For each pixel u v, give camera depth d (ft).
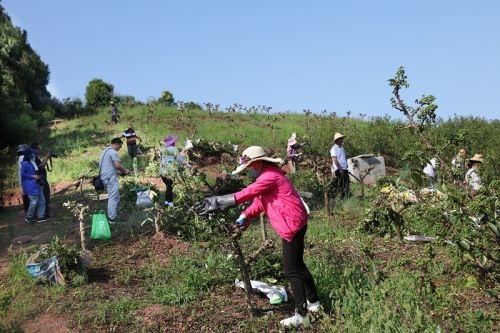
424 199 15.01
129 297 20.17
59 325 18.06
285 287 20.43
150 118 84.53
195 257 23.63
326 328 16.78
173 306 19.36
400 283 18.45
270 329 17.31
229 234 17.65
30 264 21.75
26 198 35.65
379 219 27.43
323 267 21.16
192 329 17.53
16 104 93.09
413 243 25.73
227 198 16.99
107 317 18.51
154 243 27.04
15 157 65.41
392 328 15.29
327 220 31.30
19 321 18.31
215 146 52.29
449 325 14.84
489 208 13.25
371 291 17.84
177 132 70.90
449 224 14.55
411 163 14.87
